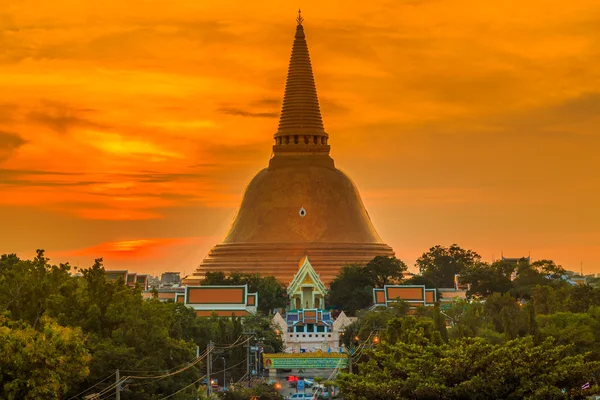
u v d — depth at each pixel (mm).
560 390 117875
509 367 118938
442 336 171000
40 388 120312
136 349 155500
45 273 166125
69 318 158125
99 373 146500
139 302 162750
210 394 182375
